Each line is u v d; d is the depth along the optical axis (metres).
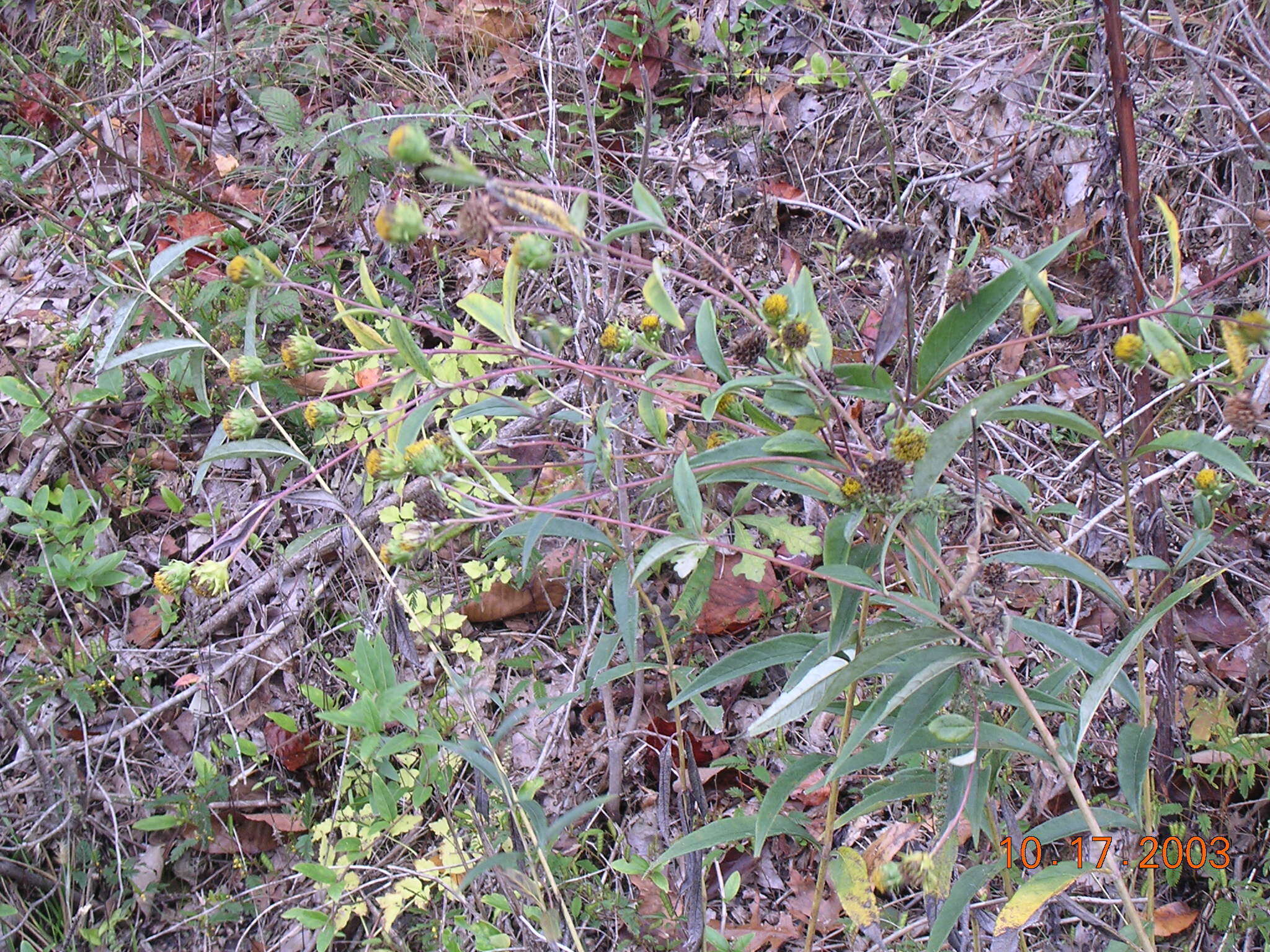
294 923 2.58
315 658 2.95
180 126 4.13
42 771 2.57
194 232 3.72
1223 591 2.87
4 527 3.17
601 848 2.56
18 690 2.86
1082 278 3.43
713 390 1.83
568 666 2.92
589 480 2.22
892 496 1.50
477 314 1.87
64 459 3.38
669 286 3.50
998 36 4.02
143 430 3.42
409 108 3.56
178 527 3.31
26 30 4.51
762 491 3.11
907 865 1.53
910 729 1.59
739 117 3.99
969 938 2.07
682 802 2.14
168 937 2.60
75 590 2.95
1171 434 1.69
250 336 2.07
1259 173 3.36
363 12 4.15
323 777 2.81
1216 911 2.25
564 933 2.29
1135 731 1.80
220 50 4.21
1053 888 1.62
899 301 1.60
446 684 2.66
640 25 4.08
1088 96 3.70
